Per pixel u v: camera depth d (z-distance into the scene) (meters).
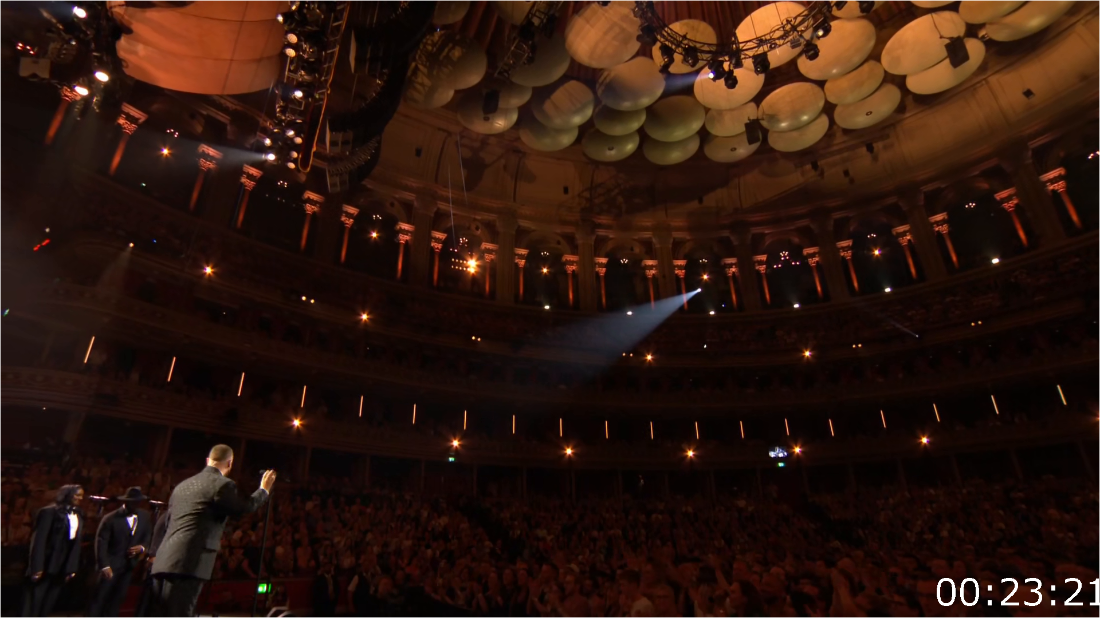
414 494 21.94
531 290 32.12
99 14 13.91
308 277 25.30
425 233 29.00
